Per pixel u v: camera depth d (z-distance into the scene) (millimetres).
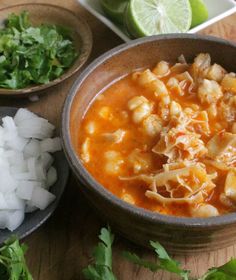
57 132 389
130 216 295
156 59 400
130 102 379
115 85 395
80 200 365
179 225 288
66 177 356
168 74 402
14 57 425
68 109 337
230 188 330
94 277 303
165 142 345
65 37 451
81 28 447
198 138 352
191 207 326
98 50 457
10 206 342
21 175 357
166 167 336
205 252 337
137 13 430
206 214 320
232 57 387
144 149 357
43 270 338
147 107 375
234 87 382
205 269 337
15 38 436
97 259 306
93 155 359
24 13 451
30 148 373
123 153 359
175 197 331
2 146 372
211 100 379
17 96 408
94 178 327
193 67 394
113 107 385
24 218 344
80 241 349
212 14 470
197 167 333
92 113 380
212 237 303
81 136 367
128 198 331
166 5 440
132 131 370
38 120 384
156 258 339
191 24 456
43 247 347
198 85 392
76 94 350
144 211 292
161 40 385
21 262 305
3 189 347
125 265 337
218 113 374
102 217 335
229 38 463
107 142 364
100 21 475
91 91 378
